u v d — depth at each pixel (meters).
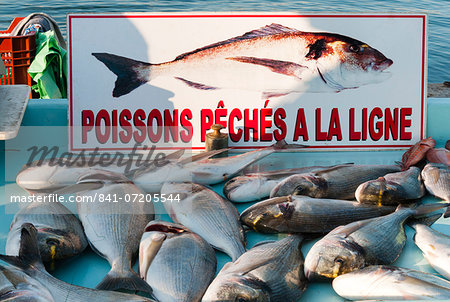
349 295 2.50
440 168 3.40
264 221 2.97
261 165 3.69
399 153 3.85
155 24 3.74
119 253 2.73
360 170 3.44
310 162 3.72
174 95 3.77
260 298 2.39
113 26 3.74
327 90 3.80
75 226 2.91
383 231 2.82
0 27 11.09
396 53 3.82
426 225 2.94
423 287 2.40
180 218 3.03
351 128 3.84
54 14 12.19
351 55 3.77
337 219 3.00
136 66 3.74
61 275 2.69
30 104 3.96
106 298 2.37
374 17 3.79
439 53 10.36
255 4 13.02
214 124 3.72
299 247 2.78
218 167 3.53
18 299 2.25
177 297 2.44
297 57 3.77
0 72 4.32
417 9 13.27
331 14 3.77
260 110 3.80
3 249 2.85
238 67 3.77
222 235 2.91
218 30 3.76
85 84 3.74
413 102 3.85
